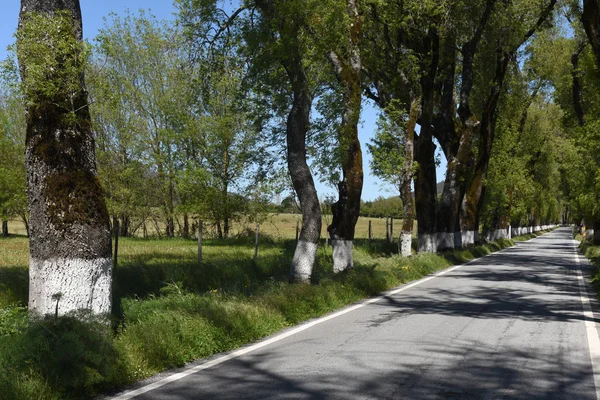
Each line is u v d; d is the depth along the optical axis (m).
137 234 44.50
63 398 5.96
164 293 12.82
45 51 7.66
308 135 16.66
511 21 27.88
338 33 15.00
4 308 9.61
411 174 24.80
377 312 12.25
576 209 47.59
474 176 37.59
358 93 16.92
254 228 40.41
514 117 43.03
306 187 15.28
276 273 17.94
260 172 19.66
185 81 32.22
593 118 23.47
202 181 35.12
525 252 40.03
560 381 6.83
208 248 29.36
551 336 9.65
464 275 21.44
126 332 7.78
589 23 17.39
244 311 9.84
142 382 6.71
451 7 25.61
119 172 23.77
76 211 7.89
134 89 34.22
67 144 7.97
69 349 6.14
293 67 15.31
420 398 6.09
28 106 8.03
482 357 8.03
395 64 25.77
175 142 35.09
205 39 16.44
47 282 7.79
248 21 15.54
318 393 6.21
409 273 19.73
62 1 8.09
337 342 9.02
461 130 32.56
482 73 33.25
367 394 6.19
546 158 56.41
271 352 8.32
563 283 18.78
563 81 35.34
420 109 27.14
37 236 7.88
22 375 5.84
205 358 7.98
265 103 16.97
